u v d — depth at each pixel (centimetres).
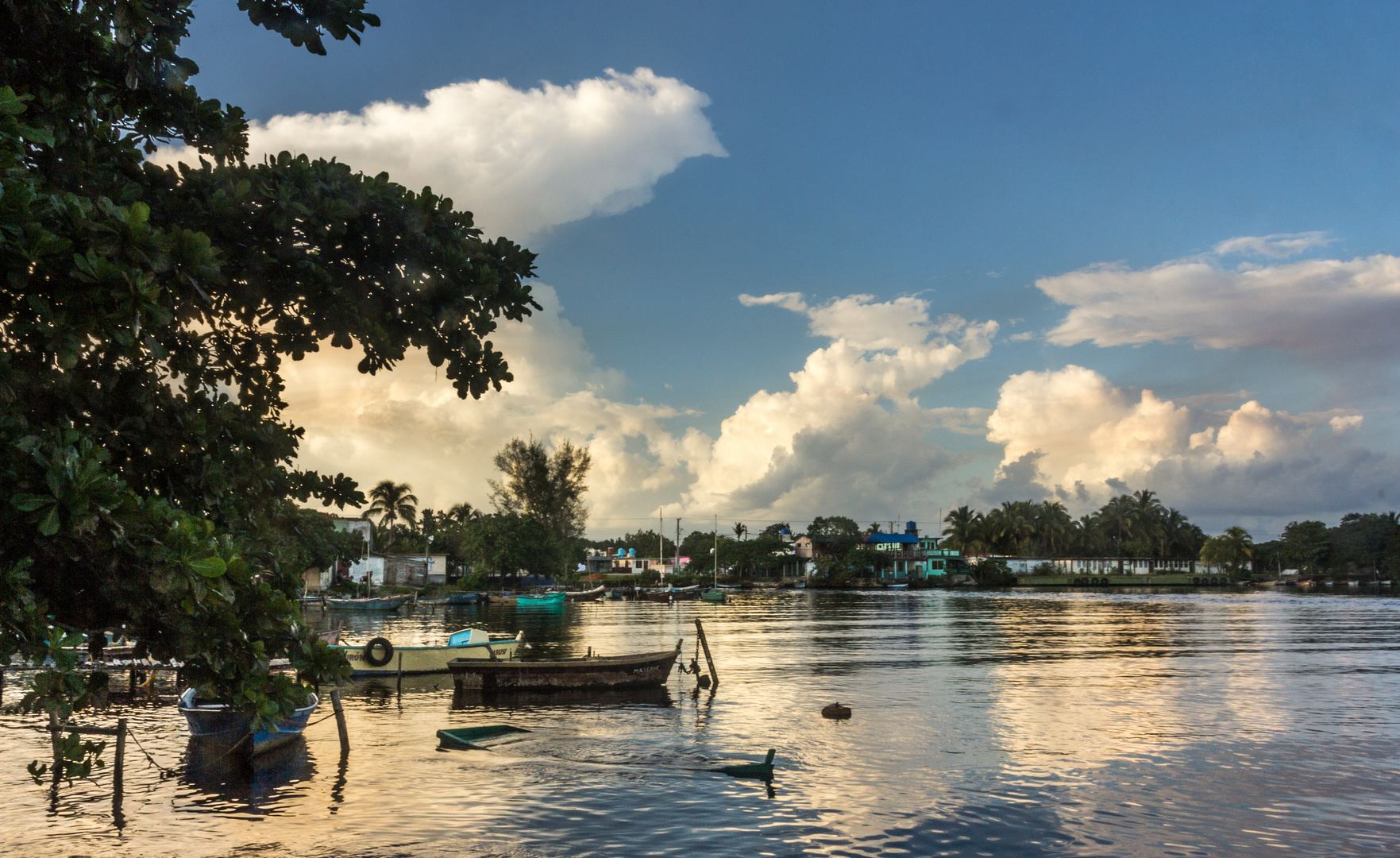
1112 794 1549
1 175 446
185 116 672
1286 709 2423
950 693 2748
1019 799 1517
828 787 1598
